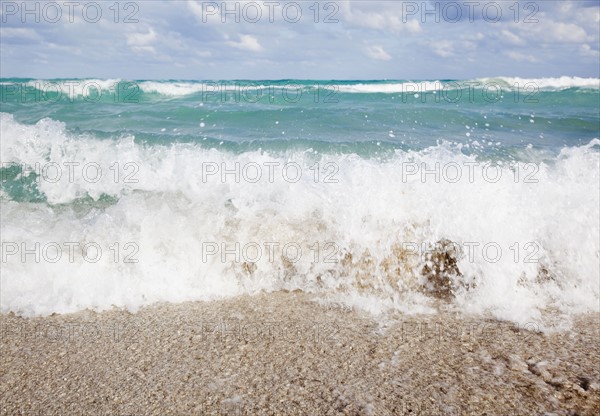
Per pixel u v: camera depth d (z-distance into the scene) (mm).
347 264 3678
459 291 3527
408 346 2775
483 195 3904
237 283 3633
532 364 2570
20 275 3580
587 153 4562
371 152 5879
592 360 2611
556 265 3666
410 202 3869
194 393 2334
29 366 2635
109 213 4039
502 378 2432
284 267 3693
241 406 2223
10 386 2455
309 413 2156
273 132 6820
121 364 2625
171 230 3826
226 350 2742
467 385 2367
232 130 6926
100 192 4660
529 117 8492
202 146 5836
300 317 3164
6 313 3285
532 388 2338
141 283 3549
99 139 5426
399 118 7961
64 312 3291
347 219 3834
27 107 8367
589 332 2980
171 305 3367
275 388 2355
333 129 7105
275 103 9602
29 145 5180
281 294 3537
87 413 2213
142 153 5098
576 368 2525
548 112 9359
